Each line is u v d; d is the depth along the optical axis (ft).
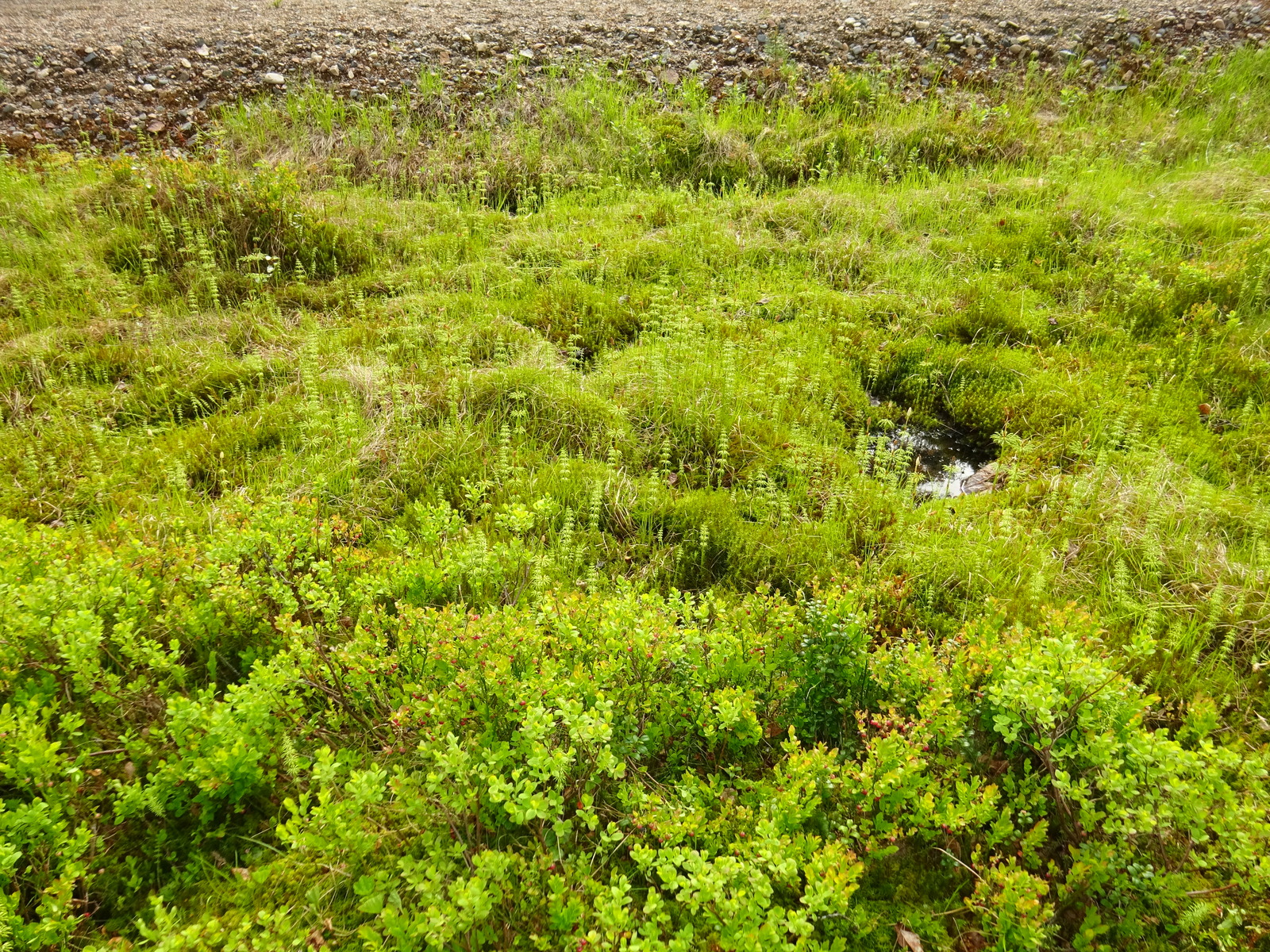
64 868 8.01
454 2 43.42
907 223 25.09
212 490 15.48
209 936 7.56
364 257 23.45
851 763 8.79
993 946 7.68
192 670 10.99
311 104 31.30
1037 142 28.99
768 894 7.17
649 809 8.63
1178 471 15.24
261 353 19.06
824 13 40.19
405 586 12.02
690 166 29.12
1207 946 7.86
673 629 10.04
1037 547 13.70
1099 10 37.99
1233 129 28.78
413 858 8.69
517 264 22.94
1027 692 8.54
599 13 41.32
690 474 16.06
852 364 19.57
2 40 35.65
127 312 20.38
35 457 15.72
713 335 19.90
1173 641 11.78
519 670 10.09
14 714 9.19
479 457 15.89
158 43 36.06
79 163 26.99
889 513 14.61
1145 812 7.84
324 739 9.92
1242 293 19.94
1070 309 20.98
